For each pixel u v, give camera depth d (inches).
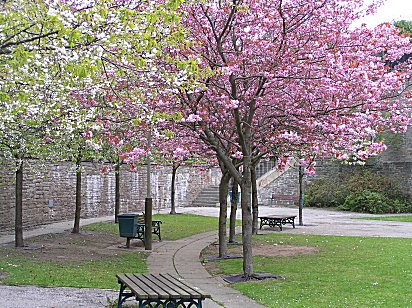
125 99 386.6
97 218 954.7
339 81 396.2
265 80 414.3
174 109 421.4
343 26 444.1
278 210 1189.7
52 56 281.9
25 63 264.4
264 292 356.2
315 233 751.7
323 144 411.2
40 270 415.5
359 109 423.5
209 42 438.3
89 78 343.9
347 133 409.7
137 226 628.7
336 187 1280.8
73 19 246.2
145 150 441.7
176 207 1290.6
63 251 546.0
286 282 393.4
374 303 316.8
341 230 795.4
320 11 438.0
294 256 530.6
